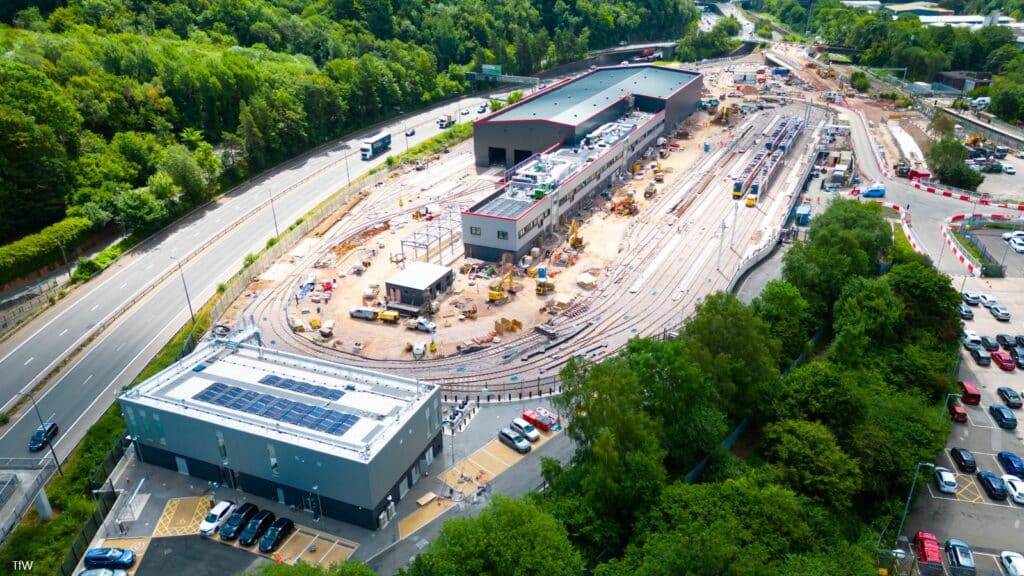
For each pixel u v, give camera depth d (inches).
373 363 4527.6
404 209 7170.3
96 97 7327.8
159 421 3469.5
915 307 4581.7
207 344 4094.5
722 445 3548.2
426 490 3427.7
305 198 7440.9
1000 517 3432.6
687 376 3312.0
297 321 5000.0
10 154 5748.0
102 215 6033.5
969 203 7190.0
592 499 2974.9
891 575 3048.7
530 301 5275.6
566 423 3885.3
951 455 3809.1
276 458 3243.1
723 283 5487.2
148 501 3390.7
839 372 3870.6
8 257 5310.0
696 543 2559.1
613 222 6742.1
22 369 4468.5
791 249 5039.4
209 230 6594.5
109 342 4776.1
